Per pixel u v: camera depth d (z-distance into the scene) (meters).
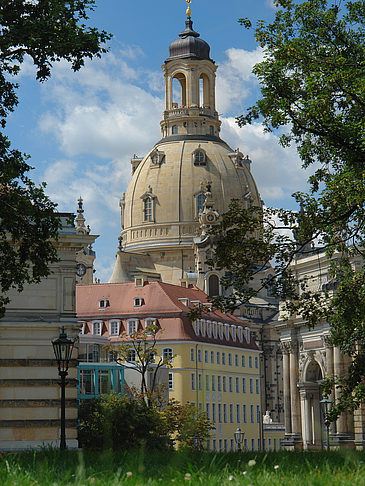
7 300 41.91
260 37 44.81
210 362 141.88
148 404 93.06
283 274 46.34
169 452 22.97
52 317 60.09
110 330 144.38
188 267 199.50
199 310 45.44
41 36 35.62
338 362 110.88
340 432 108.44
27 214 39.84
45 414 59.28
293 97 43.06
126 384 106.94
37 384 59.38
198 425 95.25
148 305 142.50
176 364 134.88
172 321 138.38
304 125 42.84
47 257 41.34
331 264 51.56
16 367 59.22
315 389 121.38
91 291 150.62
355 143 41.41
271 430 161.75
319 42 45.22
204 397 138.38
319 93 41.41
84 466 16.36
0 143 39.22
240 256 44.62
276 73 42.62
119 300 147.12
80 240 60.34
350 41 45.00
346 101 41.97
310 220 44.22
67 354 42.28
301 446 121.62
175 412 95.62
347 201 43.22
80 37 36.47
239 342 154.12
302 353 122.06
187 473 14.09
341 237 47.72
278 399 186.62
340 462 18.52
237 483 13.37
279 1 45.50
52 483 13.70
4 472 14.61
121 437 68.75
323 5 45.72
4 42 35.25
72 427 59.75
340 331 54.12
